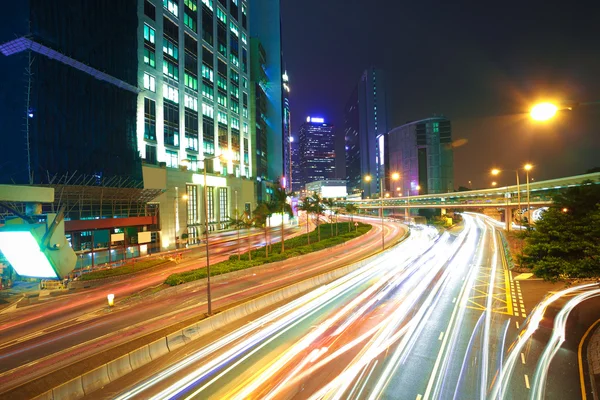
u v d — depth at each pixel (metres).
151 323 21.45
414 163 151.25
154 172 55.41
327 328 19.31
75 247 42.06
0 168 37.12
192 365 15.34
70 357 17.00
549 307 22.09
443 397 12.22
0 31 38.19
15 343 19.23
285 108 125.31
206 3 74.12
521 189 65.62
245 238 68.56
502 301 23.84
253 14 116.25
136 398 12.77
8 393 12.49
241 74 89.12
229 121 81.75
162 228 56.22
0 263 32.78
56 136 40.00
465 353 15.79
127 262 44.72
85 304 27.19
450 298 24.84
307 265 39.94
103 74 46.50
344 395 12.38
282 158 115.19
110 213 47.12
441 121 149.50
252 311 22.98
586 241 17.16
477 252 46.78
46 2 39.28
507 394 12.38
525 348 16.22
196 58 69.62
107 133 47.28
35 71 38.19
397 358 15.33
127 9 51.56
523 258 20.48
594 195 18.19
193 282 31.47
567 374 13.75
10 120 37.47
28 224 17.25
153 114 57.19
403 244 55.62
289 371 14.34
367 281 30.72
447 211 121.31
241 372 14.43
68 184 40.84
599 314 20.23
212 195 73.19
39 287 31.17
